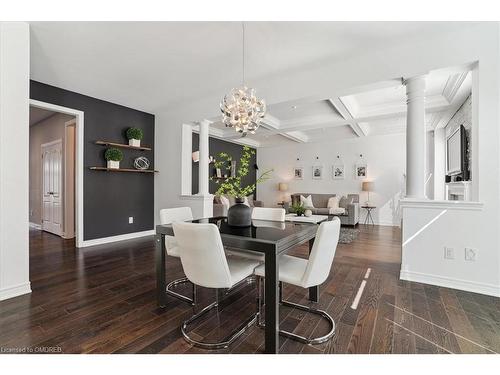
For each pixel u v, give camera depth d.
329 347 1.60
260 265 1.95
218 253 1.56
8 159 2.24
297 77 3.38
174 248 2.40
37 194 5.95
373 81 2.87
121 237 4.65
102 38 2.57
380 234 5.38
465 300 2.23
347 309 2.09
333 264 3.29
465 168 3.79
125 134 4.73
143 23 2.33
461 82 3.40
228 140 7.71
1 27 2.20
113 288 2.51
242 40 2.61
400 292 2.41
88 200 4.20
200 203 4.48
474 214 2.41
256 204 7.87
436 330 1.77
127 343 1.64
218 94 4.14
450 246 2.52
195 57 2.96
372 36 2.56
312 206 7.27
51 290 2.45
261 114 2.38
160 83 3.70
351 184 7.47
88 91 4.00
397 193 6.82
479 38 2.37
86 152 4.17
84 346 1.61
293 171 8.47
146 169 4.93
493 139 2.31
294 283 1.69
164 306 2.12
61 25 2.36
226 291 2.50
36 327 1.81
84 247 4.09
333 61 3.05
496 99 2.30
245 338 1.71
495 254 2.33
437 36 2.53
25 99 2.34
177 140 4.84
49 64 3.11
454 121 4.70
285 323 1.90
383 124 6.02
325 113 5.09
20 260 2.32
